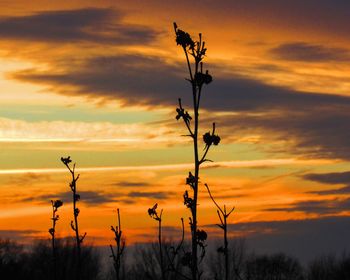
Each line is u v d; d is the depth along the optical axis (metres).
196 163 19.64
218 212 21.62
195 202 19.84
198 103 19.42
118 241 27.50
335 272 91.81
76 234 36.97
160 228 22.70
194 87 19.47
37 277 71.88
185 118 19.61
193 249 19.91
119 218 27.58
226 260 21.61
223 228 21.55
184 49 19.53
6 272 80.62
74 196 36.97
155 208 22.88
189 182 19.84
